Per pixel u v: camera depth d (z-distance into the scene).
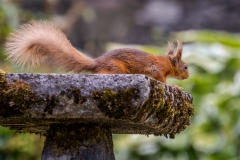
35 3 23.38
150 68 6.65
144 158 13.89
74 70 5.81
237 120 13.63
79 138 4.80
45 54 5.44
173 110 4.68
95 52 25.70
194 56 14.71
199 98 14.26
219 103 14.02
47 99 4.17
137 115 4.23
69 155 4.78
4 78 4.17
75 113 4.20
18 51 5.17
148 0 27.39
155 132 5.39
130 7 26.83
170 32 26.67
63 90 4.18
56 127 4.83
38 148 11.61
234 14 26.14
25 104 4.15
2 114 4.15
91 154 4.80
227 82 14.62
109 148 5.00
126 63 6.24
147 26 26.81
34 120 4.54
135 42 26.52
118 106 4.20
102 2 26.56
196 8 26.62
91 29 25.81
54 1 16.45
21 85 4.16
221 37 15.72
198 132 13.89
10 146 11.23
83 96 4.18
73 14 18.23
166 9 26.80
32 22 5.41
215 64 14.66
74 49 5.82
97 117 4.24
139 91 4.21
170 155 13.78
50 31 5.53
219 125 13.83
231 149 13.48
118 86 4.21
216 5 26.34
